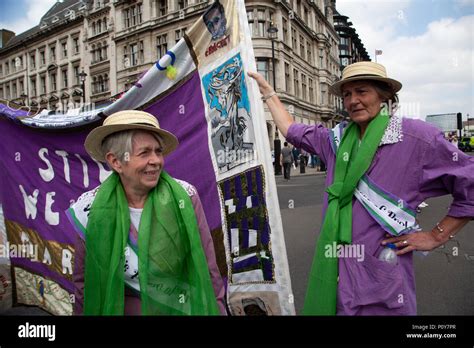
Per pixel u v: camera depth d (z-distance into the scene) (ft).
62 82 118.32
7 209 11.32
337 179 6.01
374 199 5.64
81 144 10.07
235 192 8.02
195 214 5.89
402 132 5.60
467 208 5.35
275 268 7.28
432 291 11.35
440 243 5.52
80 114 10.73
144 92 9.23
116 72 105.40
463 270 13.30
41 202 10.69
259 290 7.55
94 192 6.05
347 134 6.16
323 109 118.52
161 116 9.23
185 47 8.84
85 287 5.42
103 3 108.58
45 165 10.64
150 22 97.71
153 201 5.54
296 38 100.53
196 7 89.40
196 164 8.81
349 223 5.74
